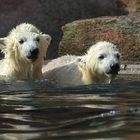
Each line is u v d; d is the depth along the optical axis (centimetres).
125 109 813
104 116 745
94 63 1389
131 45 1981
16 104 926
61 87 1227
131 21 2044
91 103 906
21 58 1443
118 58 1417
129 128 638
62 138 597
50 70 1562
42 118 758
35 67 1465
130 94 1034
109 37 2036
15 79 1443
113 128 643
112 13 2755
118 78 1495
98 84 1284
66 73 1465
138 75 1594
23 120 748
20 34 1455
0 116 791
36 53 1405
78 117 750
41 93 1101
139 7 2700
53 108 857
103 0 2775
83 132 626
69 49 2103
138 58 1956
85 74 1421
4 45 1515
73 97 1009
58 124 700
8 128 689
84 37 2080
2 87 1246
